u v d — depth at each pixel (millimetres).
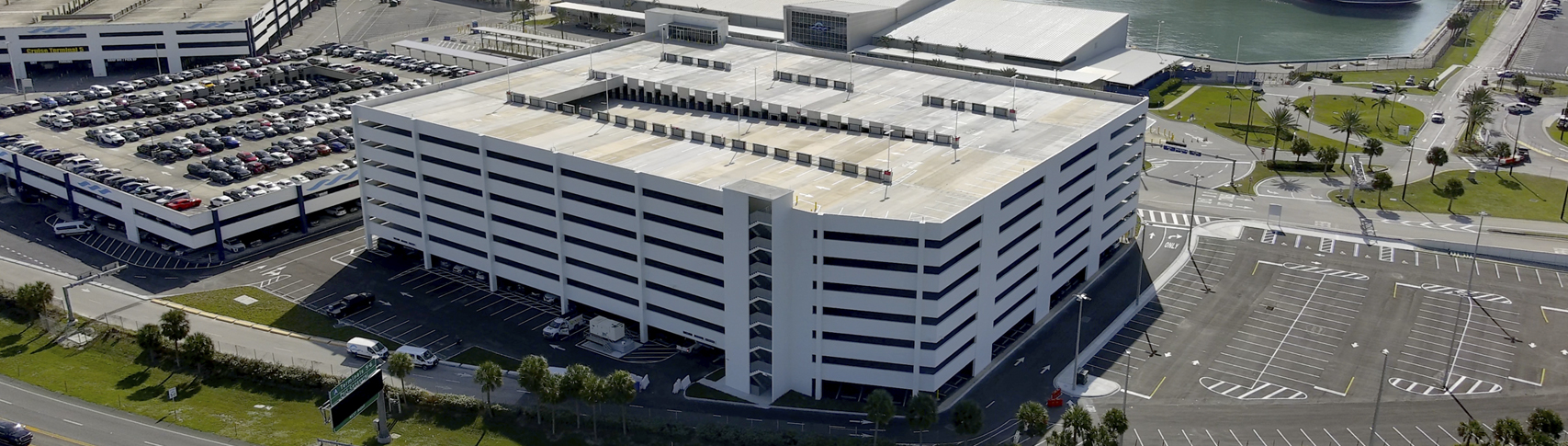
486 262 164250
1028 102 183625
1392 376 140625
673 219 138250
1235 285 169250
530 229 156375
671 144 158000
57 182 191250
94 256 177375
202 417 129875
